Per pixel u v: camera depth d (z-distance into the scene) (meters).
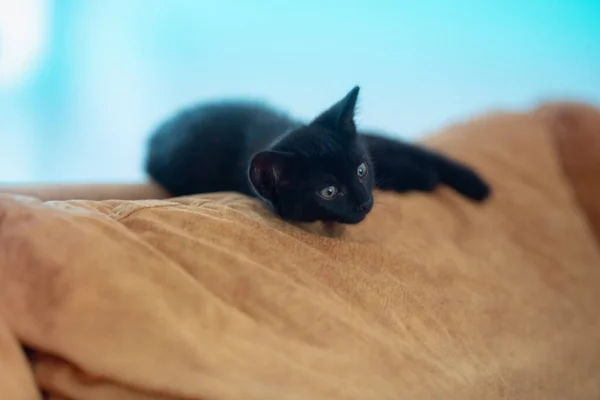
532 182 0.55
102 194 0.45
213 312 0.31
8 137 0.80
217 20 0.79
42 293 0.29
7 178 0.80
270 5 0.78
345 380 0.32
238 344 0.31
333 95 0.79
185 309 0.31
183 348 0.29
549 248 0.51
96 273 0.30
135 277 0.30
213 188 0.50
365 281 0.38
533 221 0.52
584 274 0.51
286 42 0.79
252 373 0.30
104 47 0.81
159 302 0.30
